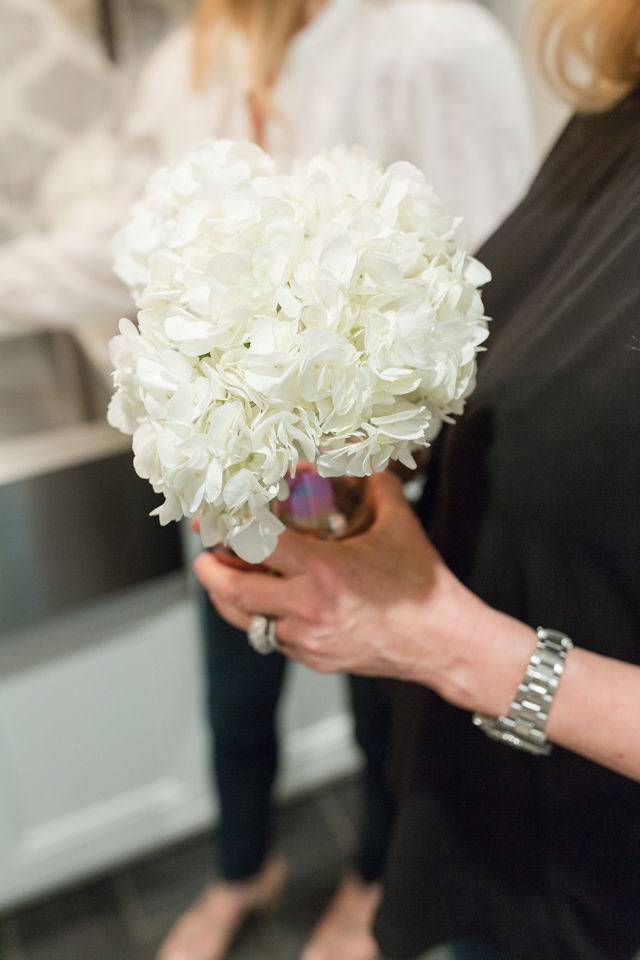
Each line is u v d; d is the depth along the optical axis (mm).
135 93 1678
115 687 1152
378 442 396
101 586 1023
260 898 1282
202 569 560
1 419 1185
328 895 1345
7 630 981
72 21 1564
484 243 643
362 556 499
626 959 629
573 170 561
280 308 381
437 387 401
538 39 589
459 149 940
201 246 393
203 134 948
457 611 499
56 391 1257
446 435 598
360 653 516
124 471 976
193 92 939
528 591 549
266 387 355
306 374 354
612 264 464
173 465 370
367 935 1215
